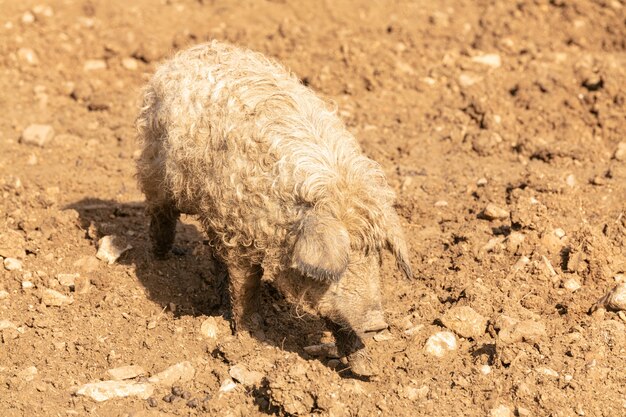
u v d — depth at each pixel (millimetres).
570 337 8234
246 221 7770
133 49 15539
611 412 7391
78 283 9266
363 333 7355
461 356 8258
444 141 13008
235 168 7773
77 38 15867
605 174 11742
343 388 7492
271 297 9305
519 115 13383
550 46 15617
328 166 7438
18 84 14805
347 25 16281
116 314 8906
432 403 7547
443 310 8914
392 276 9602
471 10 16906
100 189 11945
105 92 14617
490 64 14914
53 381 7848
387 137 13195
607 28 15898
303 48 15203
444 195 11453
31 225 10336
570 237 9844
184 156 8258
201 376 8008
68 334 8578
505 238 9969
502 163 12398
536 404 7449
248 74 8328
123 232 10617
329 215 7199
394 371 8094
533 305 8844
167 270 9914
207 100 8227
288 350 8477
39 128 13180
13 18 16203
